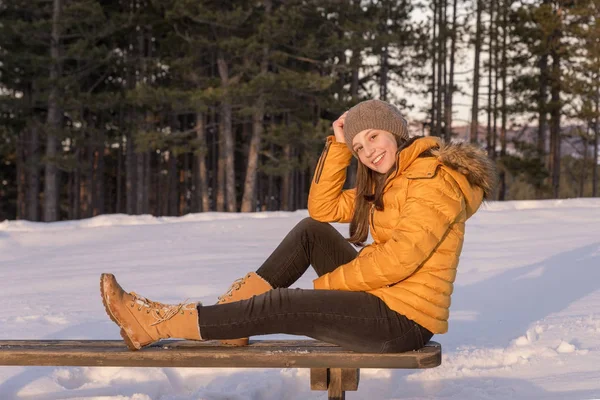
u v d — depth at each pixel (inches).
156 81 1159.0
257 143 1024.2
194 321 98.3
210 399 116.8
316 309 96.4
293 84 916.6
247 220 466.0
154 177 1428.4
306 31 1058.1
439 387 119.3
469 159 96.5
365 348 97.2
